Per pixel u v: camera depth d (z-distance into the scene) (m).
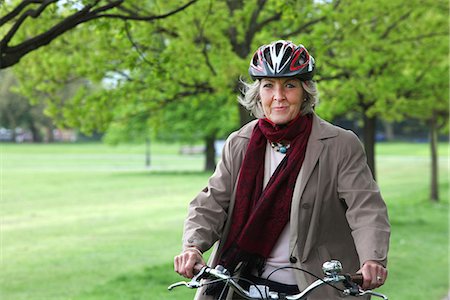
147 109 14.33
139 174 45.53
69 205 28.52
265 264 4.17
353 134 4.28
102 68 12.60
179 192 33.91
